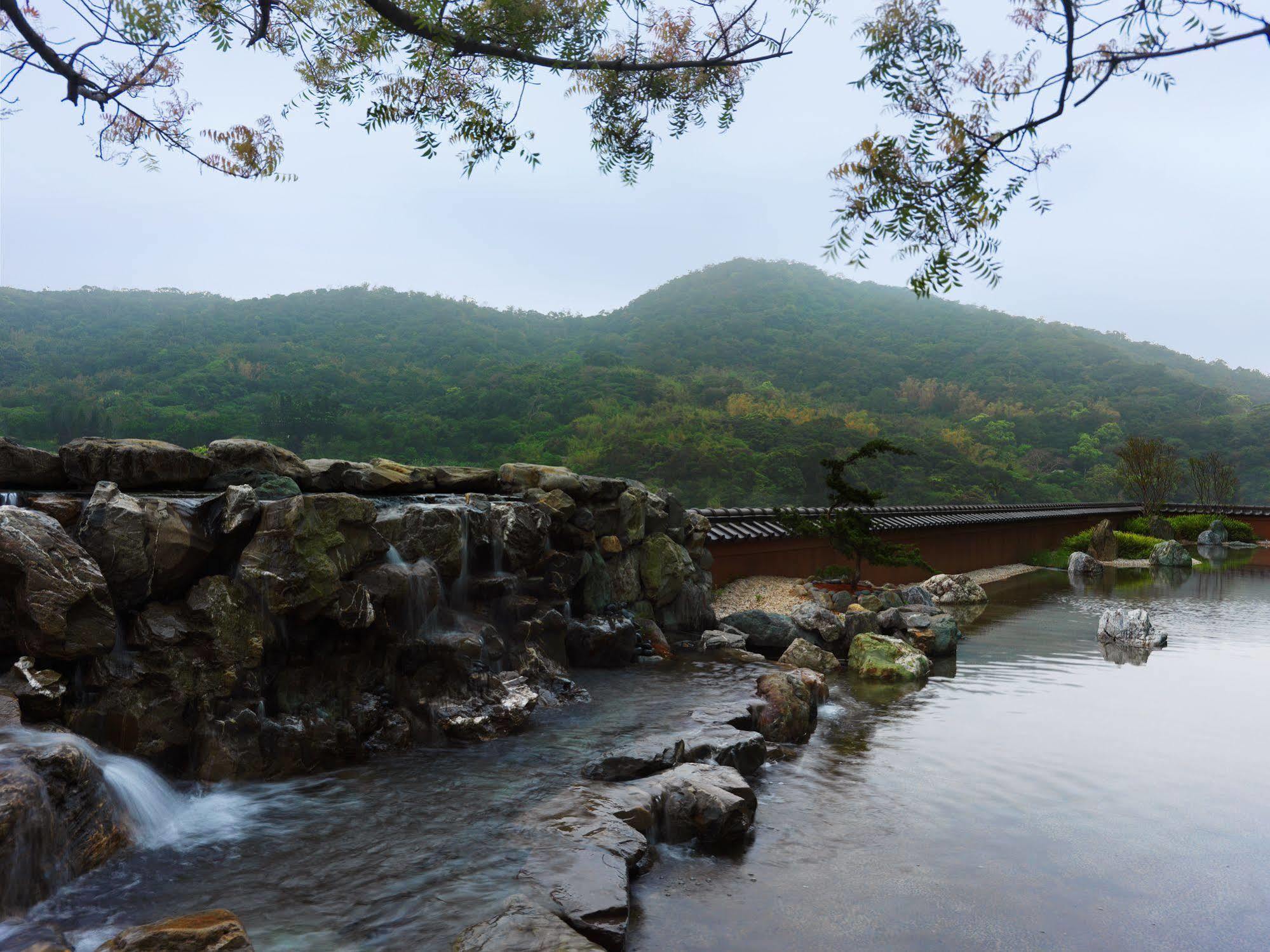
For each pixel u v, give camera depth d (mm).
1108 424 160125
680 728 7984
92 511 6359
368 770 6801
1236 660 13305
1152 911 5098
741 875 5492
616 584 12281
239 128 6496
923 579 25781
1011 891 5320
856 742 8617
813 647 12648
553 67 5656
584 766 6898
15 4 5332
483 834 5492
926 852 5895
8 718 5277
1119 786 7316
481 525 9641
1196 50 3416
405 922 4328
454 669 8023
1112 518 44969
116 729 6047
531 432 124125
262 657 6777
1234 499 52000
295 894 4641
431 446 116438
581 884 4766
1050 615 18547
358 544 7602
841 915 4949
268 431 105688
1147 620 14969
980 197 3846
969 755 8164
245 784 6371
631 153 6746
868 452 19047
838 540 18703
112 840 5074
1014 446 160750
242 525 6949
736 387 183500
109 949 3695
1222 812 6738
